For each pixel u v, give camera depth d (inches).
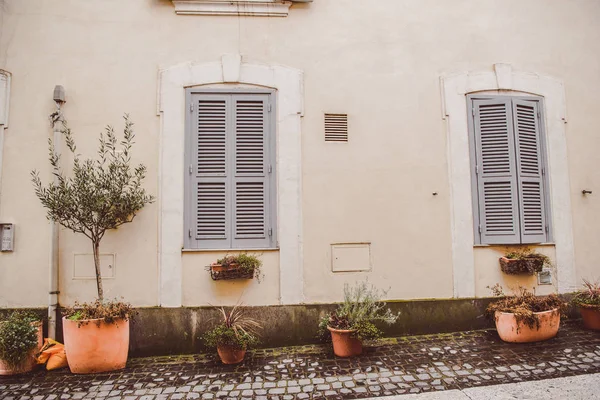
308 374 155.7
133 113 194.4
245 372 159.5
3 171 187.5
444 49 212.2
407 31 211.2
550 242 209.8
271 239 196.2
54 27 195.2
